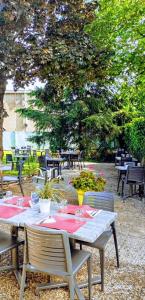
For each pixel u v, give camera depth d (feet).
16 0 17.03
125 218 15.97
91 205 10.92
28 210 9.52
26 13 17.57
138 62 20.84
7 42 17.75
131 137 36.14
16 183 24.17
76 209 9.58
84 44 19.99
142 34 19.93
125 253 11.30
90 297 8.05
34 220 8.50
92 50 19.83
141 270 9.97
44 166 28.40
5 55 17.72
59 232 6.89
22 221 8.39
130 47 20.63
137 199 20.61
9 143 57.16
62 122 45.70
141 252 11.44
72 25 20.90
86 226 8.05
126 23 19.76
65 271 7.07
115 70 21.66
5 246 8.80
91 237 7.29
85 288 8.79
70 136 46.50
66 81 21.49
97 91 43.88
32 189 22.63
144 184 20.42
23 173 28.25
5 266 9.64
